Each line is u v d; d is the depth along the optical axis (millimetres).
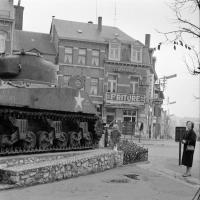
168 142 44906
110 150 19000
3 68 17453
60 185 12523
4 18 46250
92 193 11633
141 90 53094
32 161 15320
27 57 17781
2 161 13945
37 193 11156
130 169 17156
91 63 51500
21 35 51719
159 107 65125
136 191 12328
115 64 52219
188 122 15984
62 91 18203
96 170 15766
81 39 50875
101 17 54312
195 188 13383
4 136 15273
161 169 17578
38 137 16953
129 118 52875
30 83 17656
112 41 52062
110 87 52406
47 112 17453
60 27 52156
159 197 11633
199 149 34906
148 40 55625
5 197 10453
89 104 20172
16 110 15570
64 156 17062
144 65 52906
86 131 19938
